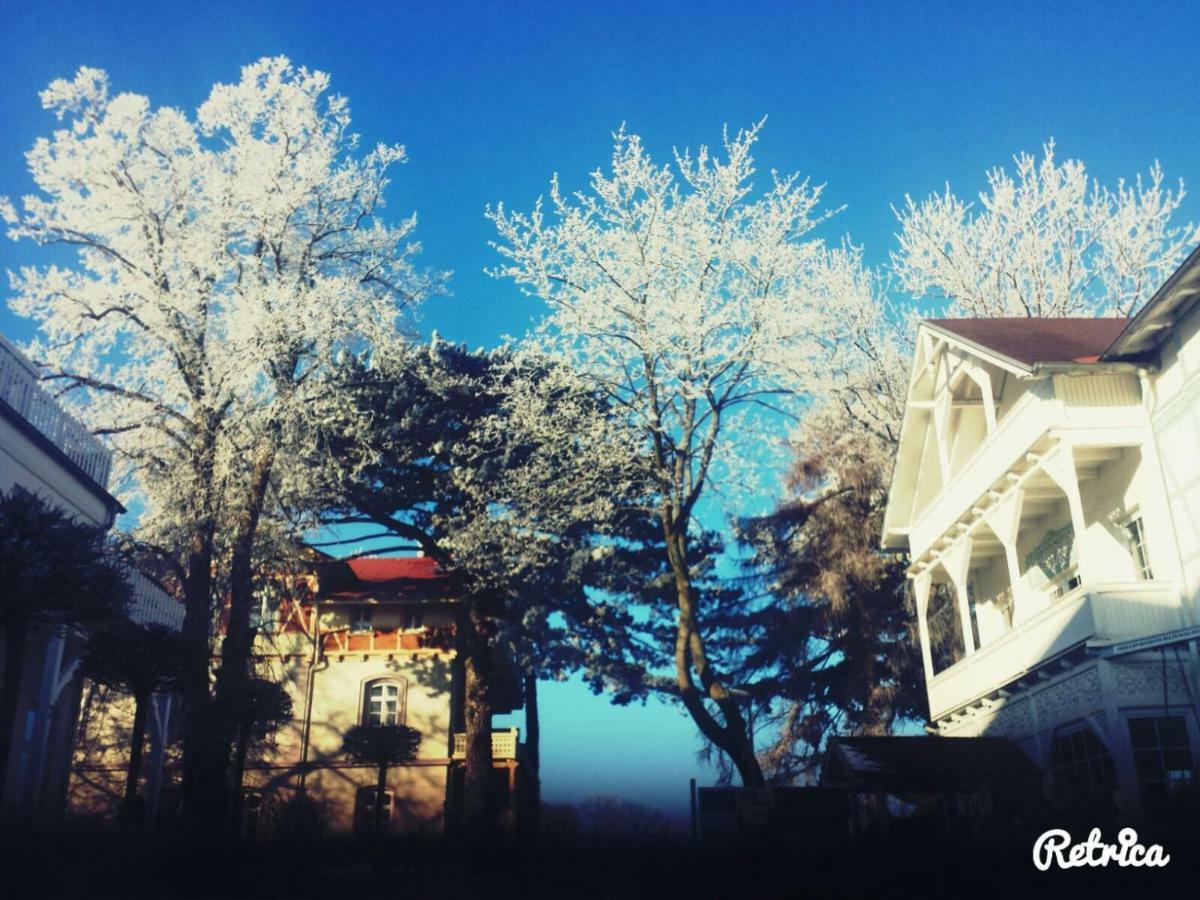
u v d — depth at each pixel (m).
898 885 10.04
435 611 38.34
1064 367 17.55
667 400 29.62
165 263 23.52
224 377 23.36
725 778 31.59
